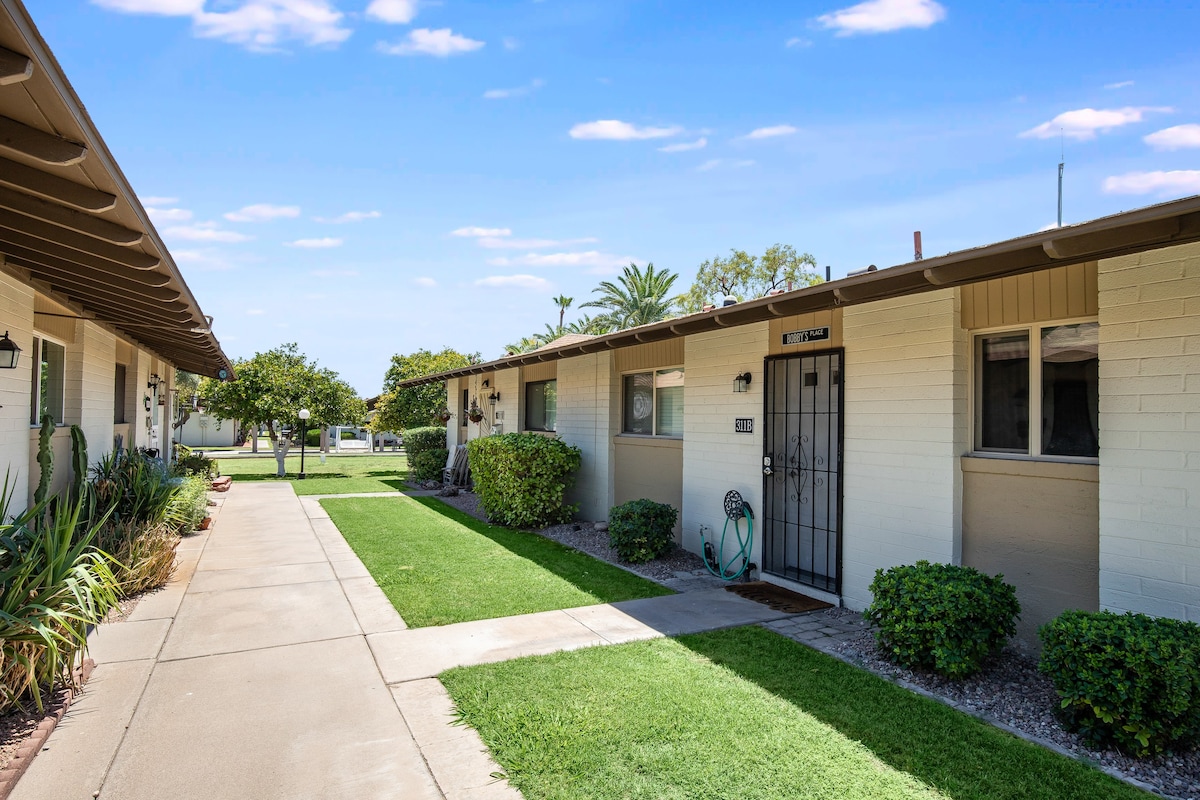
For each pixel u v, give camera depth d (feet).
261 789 10.12
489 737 11.73
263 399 62.59
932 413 17.61
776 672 14.89
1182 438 12.64
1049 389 15.66
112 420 31.27
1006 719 12.79
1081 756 11.35
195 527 32.14
